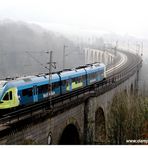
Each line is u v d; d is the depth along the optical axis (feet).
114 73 310.04
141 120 194.80
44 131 121.39
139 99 221.05
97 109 190.08
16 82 140.26
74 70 203.62
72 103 147.74
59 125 135.13
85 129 171.73
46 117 121.90
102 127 198.59
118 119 189.26
